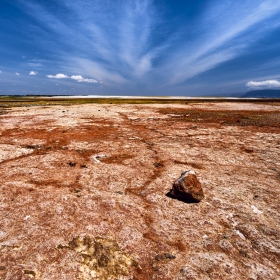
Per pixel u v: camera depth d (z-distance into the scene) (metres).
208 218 8.29
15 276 5.48
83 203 9.20
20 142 19.50
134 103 85.12
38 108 56.25
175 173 12.59
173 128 27.64
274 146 18.17
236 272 5.80
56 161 14.62
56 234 7.18
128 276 5.67
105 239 7.01
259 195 9.96
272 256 6.42
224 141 20.27
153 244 6.89
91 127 28.14
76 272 5.71
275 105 72.88
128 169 13.27
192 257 6.36
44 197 9.66
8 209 8.70
